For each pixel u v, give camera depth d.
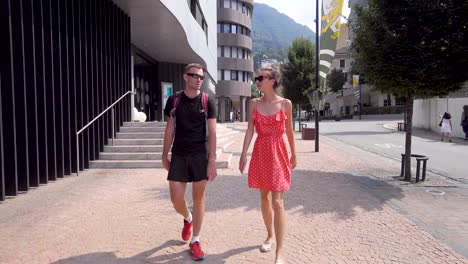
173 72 21.39
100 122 10.16
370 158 12.22
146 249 4.09
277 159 3.85
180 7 13.20
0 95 6.29
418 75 7.44
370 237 4.55
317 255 3.99
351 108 61.16
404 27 7.61
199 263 3.74
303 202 6.16
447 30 7.36
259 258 3.88
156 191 6.84
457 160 12.19
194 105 3.85
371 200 6.36
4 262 3.73
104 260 3.79
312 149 14.78
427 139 20.12
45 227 4.80
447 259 3.92
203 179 3.88
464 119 19.30
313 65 27.25
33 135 7.26
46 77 7.86
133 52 16.45
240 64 51.34
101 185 7.40
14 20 6.82
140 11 11.90
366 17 7.98
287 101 3.95
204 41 21.41
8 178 6.55
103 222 5.02
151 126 11.73
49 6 7.81
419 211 5.70
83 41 9.33
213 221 5.10
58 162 8.23
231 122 50.16
